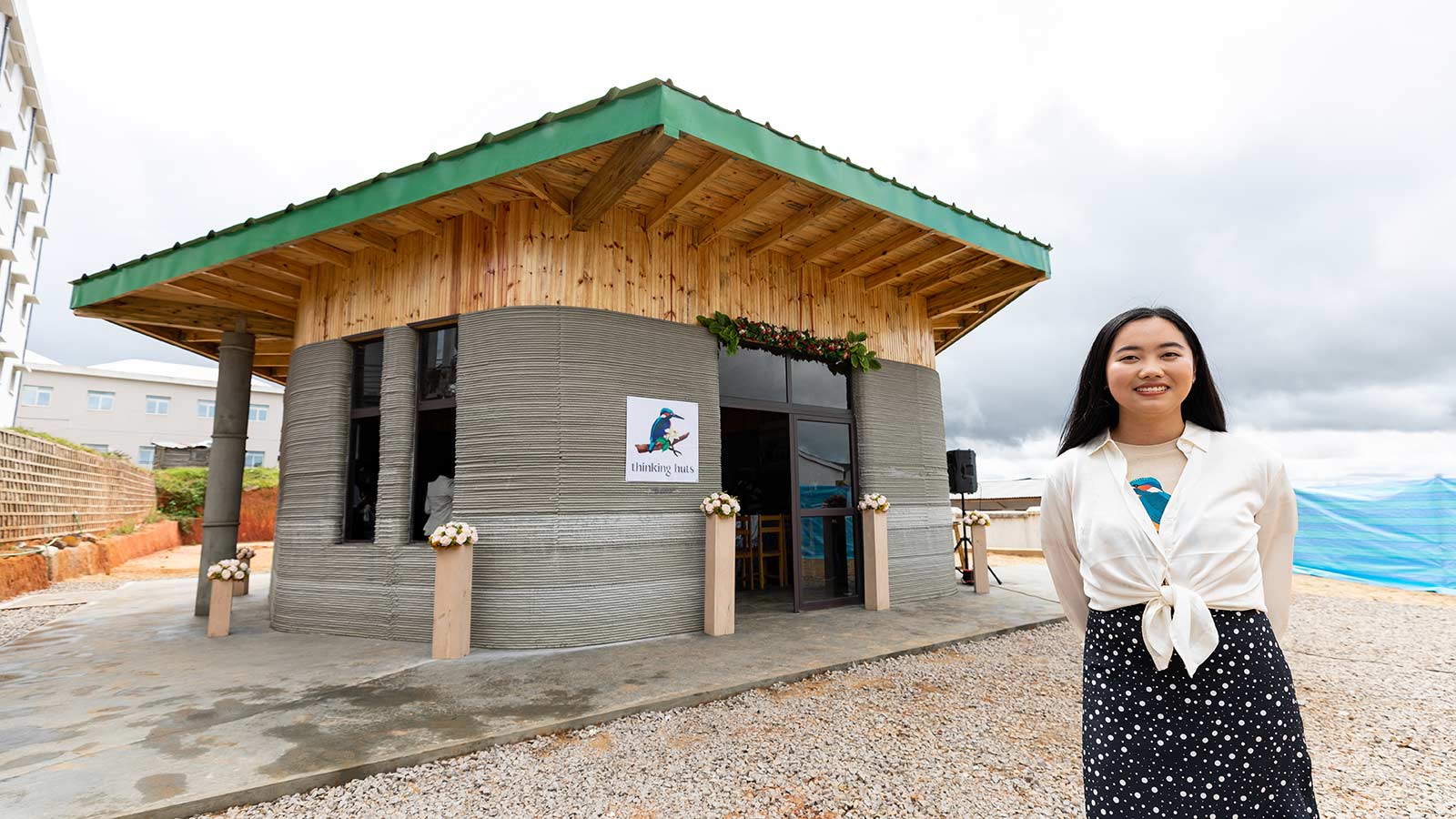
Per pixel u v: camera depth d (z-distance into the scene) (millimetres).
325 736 2902
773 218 5609
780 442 7984
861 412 6676
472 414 4934
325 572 5406
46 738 2904
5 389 21859
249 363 6805
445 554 4449
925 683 3848
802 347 6188
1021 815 2250
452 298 5227
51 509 10203
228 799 2352
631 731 3080
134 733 2957
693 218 5602
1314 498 9461
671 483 5277
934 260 6266
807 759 2732
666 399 5355
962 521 8617
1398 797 2430
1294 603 7113
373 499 5754
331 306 5992
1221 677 1135
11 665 4312
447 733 2936
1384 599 7430
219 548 6398
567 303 5008
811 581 6172
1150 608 1183
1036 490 18156
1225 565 1164
